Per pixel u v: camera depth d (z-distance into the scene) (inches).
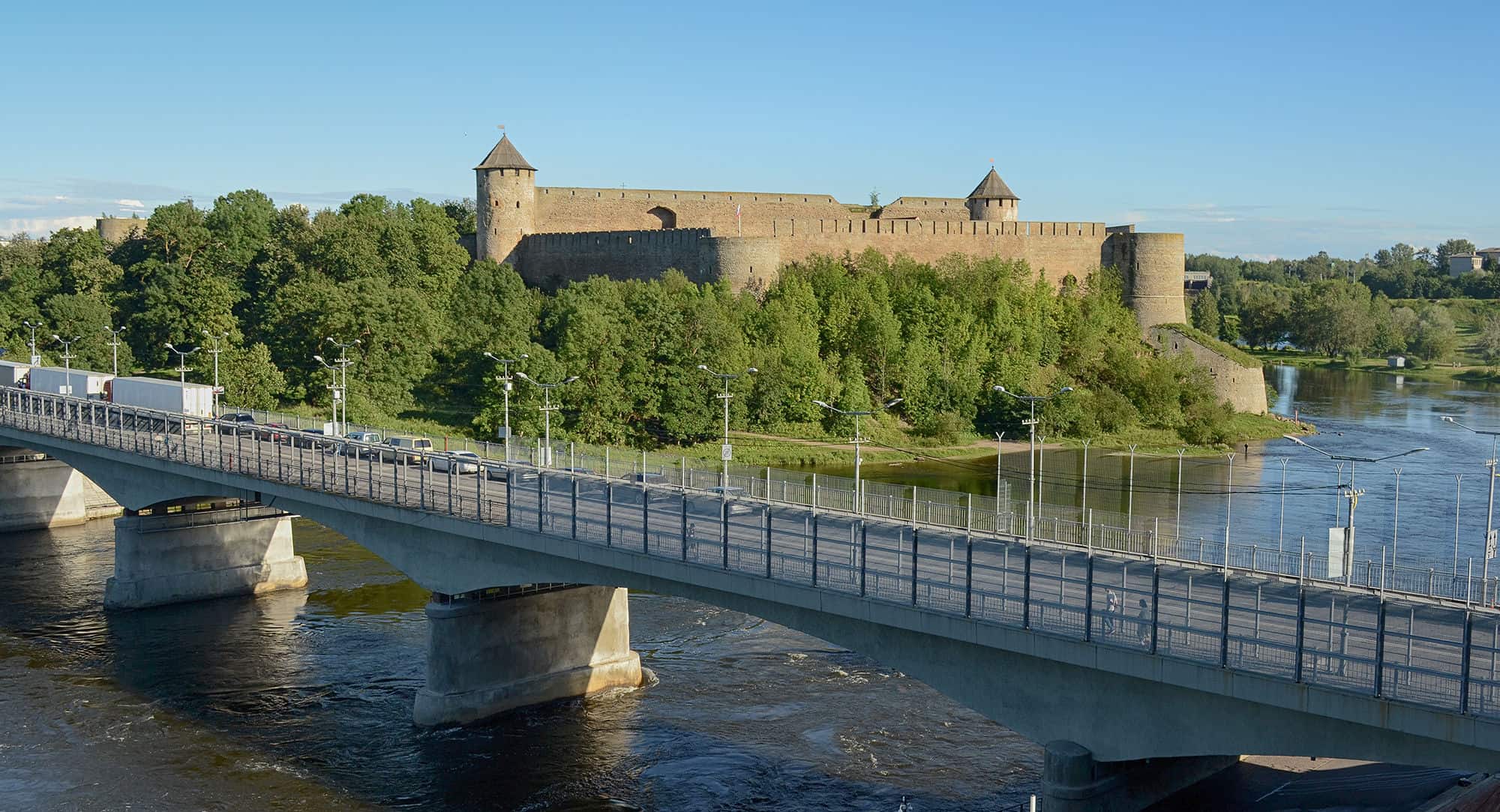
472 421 5467.5
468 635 2598.4
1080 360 6958.7
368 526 2807.6
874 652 1966.0
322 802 2246.6
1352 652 1644.9
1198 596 1909.4
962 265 7421.3
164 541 3486.7
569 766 2370.8
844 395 6102.4
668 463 5039.4
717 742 2455.7
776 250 7268.7
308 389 5954.7
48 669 2952.8
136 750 2476.6
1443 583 2257.6
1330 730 1547.7
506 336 5979.3
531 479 3095.5
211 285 6776.6
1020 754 2365.9
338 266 6845.5
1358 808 1831.9
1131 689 1701.5
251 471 3144.7
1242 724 1614.2
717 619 3245.6
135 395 4274.1
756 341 6309.1
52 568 3946.9
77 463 3718.0
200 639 3174.2
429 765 2394.2
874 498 2746.1
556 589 2699.3
